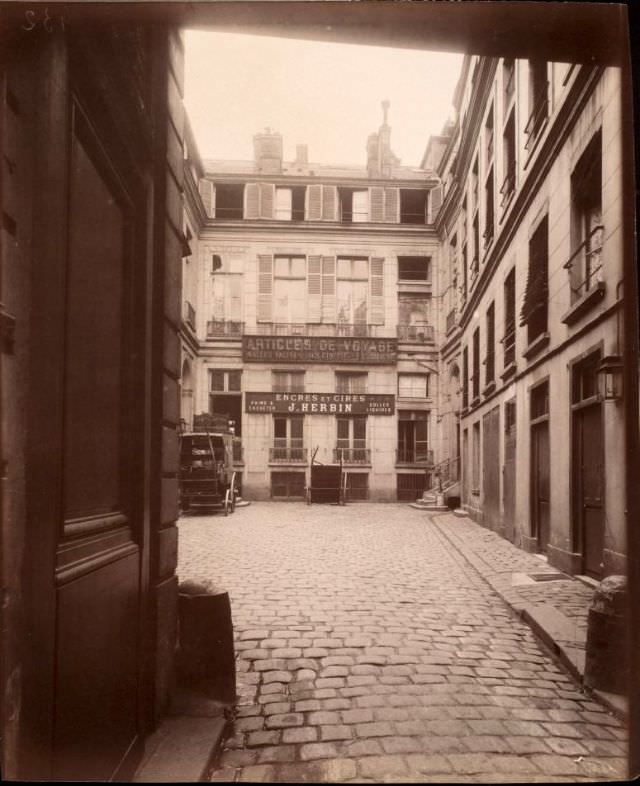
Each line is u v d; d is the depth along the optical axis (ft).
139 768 9.75
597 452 24.84
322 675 14.70
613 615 13.57
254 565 30.07
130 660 9.62
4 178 6.11
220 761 10.55
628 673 8.80
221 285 83.97
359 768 10.32
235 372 82.89
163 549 11.70
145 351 10.74
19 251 6.35
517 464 37.70
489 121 51.06
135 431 10.57
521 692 13.79
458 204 70.33
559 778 10.06
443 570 29.37
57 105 6.97
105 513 9.32
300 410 81.61
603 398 21.83
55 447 6.79
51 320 6.78
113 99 8.96
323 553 34.50
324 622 19.40
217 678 12.66
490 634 18.43
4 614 5.93
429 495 73.82
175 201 13.03
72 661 7.18
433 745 11.17
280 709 12.73
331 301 83.71
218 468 60.13
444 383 80.33
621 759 10.68
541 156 31.81
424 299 84.89
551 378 30.45
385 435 81.87
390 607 21.56
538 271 34.01
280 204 86.12
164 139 12.04
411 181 85.51
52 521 6.66
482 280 50.72
